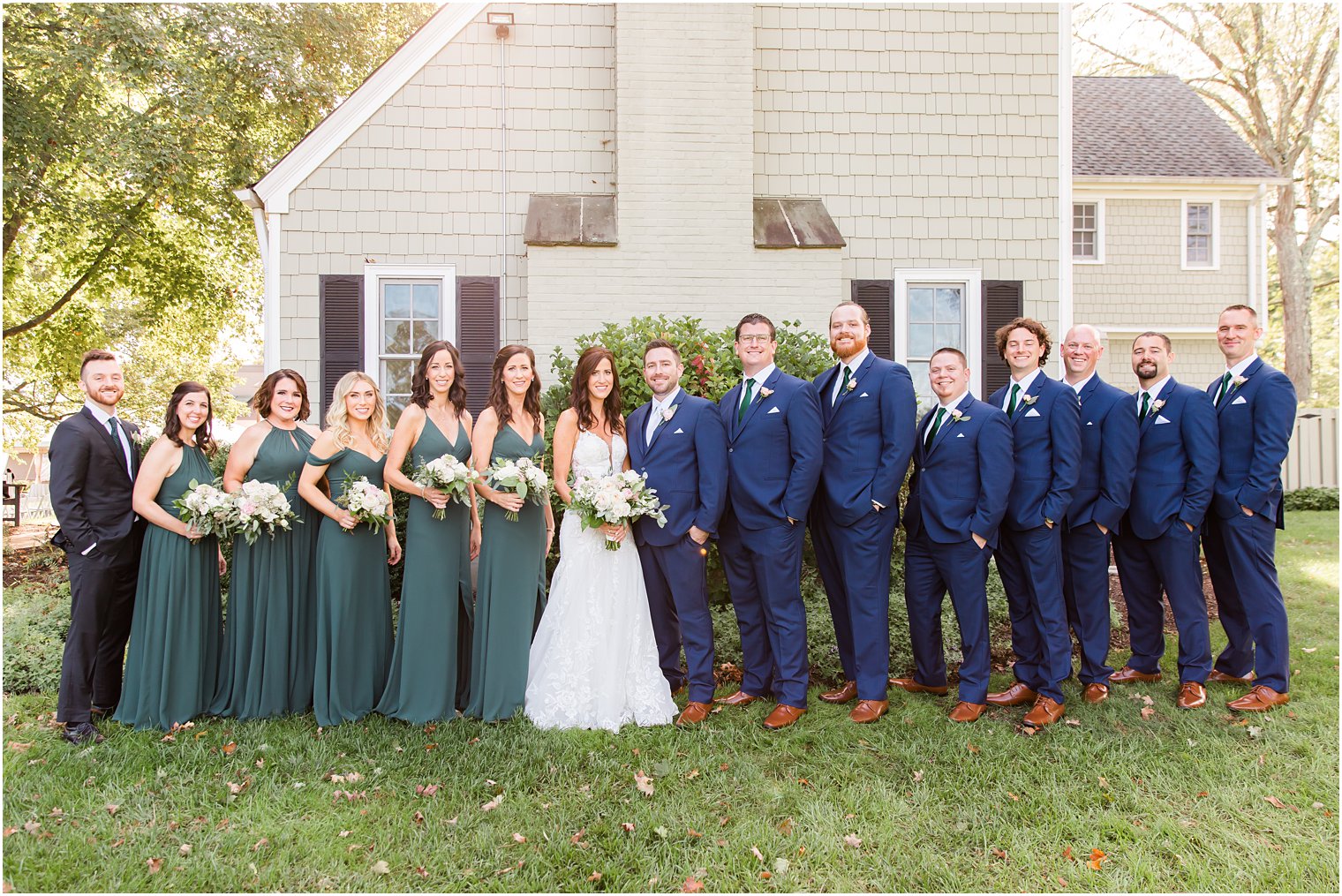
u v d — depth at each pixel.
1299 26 17.30
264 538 3.92
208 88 10.69
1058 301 7.88
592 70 7.59
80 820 2.98
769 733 3.78
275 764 3.38
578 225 7.15
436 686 3.92
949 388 4.08
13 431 14.50
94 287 12.68
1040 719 3.85
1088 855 2.85
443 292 7.46
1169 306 14.19
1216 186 14.06
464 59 7.47
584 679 3.88
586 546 3.99
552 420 5.67
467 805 3.09
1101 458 4.19
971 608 3.99
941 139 7.80
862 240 7.79
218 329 14.27
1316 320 22.77
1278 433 4.11
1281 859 2.79
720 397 5.40
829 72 7.73
